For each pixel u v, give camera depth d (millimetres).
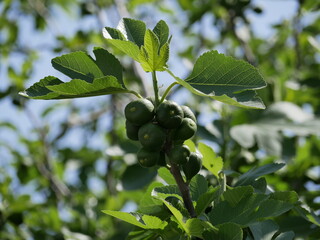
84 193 2281
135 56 1001
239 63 990
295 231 1273
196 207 1015
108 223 2008
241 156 1626
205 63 1000
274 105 1768
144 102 993
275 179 1479
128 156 1651
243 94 981
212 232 968
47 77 1020
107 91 1004
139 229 1049
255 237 1052
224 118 1731
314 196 1425
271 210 987
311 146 1776
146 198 1080
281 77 1994
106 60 1037
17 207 1924
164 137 988
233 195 1004
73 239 1891
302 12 2291
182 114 1001
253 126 1698
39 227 1917
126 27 1060
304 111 1816
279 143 1661
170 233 1004
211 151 1100
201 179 1079
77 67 1036
